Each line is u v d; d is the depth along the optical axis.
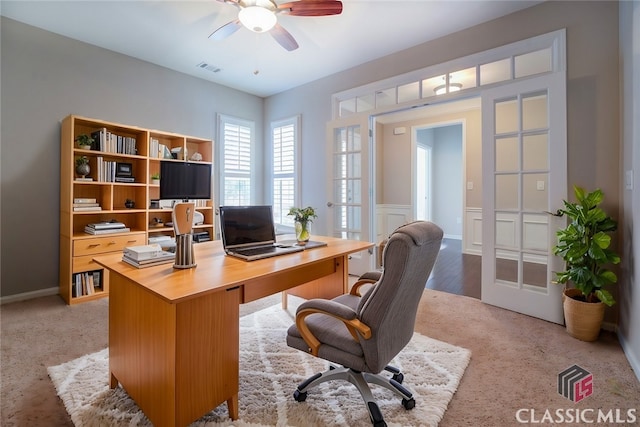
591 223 2.20
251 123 5.08
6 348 2.13
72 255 2.98
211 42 3.40
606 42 2.40
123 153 3.43
